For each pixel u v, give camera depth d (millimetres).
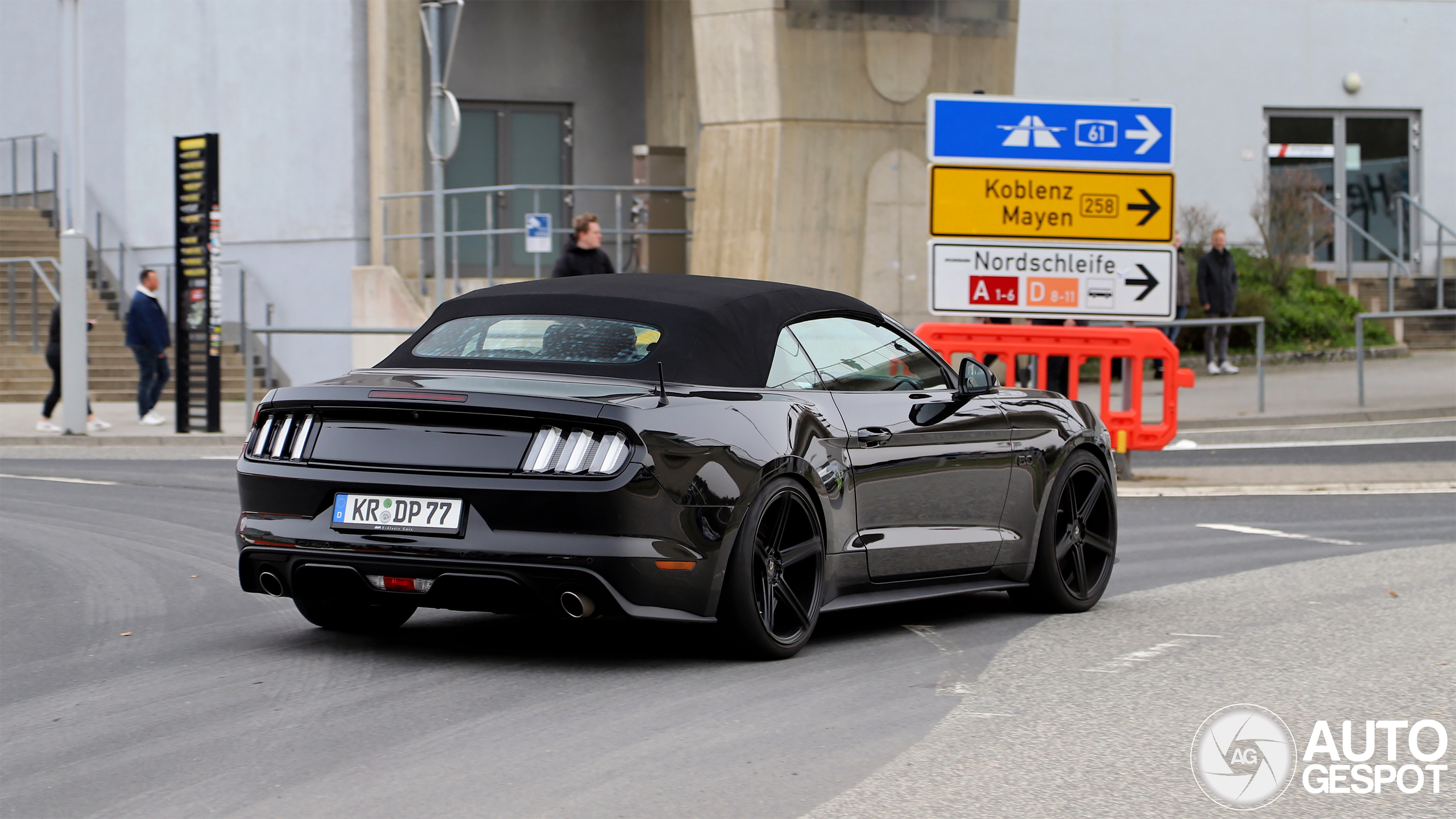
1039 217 25188
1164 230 25312
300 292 43125
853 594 11781
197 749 8719
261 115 43719
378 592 10375
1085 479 14016
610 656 11305
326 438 10602
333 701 9844
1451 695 10258
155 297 35531
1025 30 48719
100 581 14734
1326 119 50719
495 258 44125
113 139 47594
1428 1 50844
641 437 10023
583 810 7645
